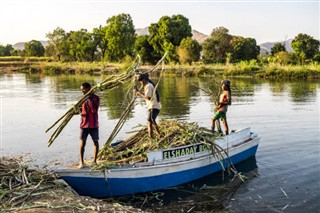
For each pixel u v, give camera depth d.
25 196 7.45
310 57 74.88
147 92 9.63
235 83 39.78
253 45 80.38
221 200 8.52
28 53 117.25
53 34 92.38
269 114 19.42
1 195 7.34
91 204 7.28
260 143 13.31
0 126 17.27
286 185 9.30
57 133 9.53
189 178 9.61
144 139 10.17
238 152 10.89
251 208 8.05
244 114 19.52
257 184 9.43
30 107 23.62
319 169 10.37
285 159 11.37
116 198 8.67
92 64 72.75
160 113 20.30
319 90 31.86
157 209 8.11
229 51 77.81
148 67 60.09
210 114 19.81
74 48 89.38
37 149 12.96
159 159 9.09
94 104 8.72
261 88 34.12
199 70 52.06
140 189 8.88
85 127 8.70
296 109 21.12
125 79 9.31
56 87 38.59
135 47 79.12
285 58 59.09
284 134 14.66
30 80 49.72
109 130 15.98
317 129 15.48
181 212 7.94
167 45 71.69
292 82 40.97
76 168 8.66
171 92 31.47
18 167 8.79
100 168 8.48
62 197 7.52
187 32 78.50
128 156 9.77
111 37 84.75
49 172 8.69
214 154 9.98
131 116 19.48
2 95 30.95
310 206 8.05
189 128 10.34
